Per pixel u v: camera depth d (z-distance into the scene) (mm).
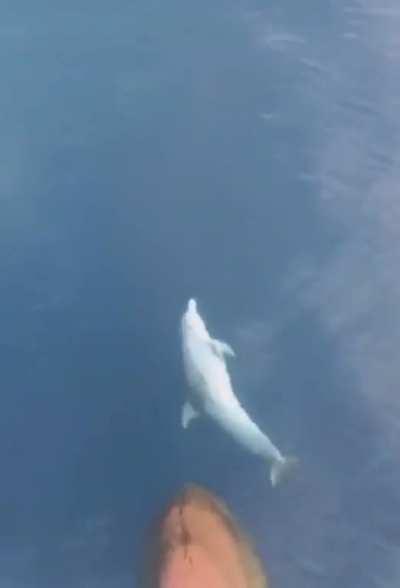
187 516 10562
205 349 10891
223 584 10109
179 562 10234
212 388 10703
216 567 10211
